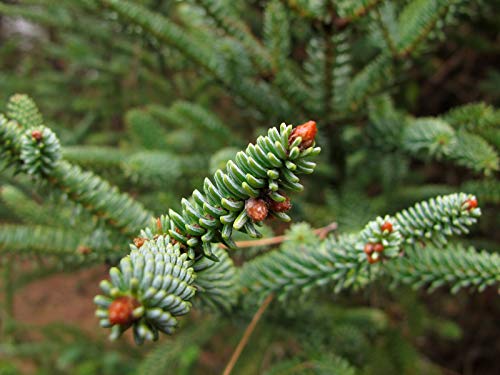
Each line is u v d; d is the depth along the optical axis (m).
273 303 0.26
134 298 0.11
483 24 0.43
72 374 0.59
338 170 0.36
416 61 0.45
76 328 0.60
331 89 0.29
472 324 0.67
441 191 0.35
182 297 0.12
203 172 0.36
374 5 0.24
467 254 0.20
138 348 0.61
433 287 0.20
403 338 0.38
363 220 0.32
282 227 0.32
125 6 0.28
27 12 0.48
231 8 0.29
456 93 0.63
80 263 0.25
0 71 0.70
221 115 0.58
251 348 0.38
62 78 0.67
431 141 0.26
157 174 0.31
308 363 0.31
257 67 0.29
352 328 0.37
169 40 0.29
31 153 0.19
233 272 0.20
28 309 0.94
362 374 0.35
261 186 0.13
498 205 0.39
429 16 0.25
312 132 0.12
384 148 0.31
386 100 0.32
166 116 0.40
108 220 0.22
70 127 0.69
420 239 0.18
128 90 0.58
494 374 0.66
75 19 0.50
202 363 0.63
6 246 0.24
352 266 0.19
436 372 0.48
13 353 0.60
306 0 0.24
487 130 0.27
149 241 0.14
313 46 0.27
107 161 0.32
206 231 0.14
